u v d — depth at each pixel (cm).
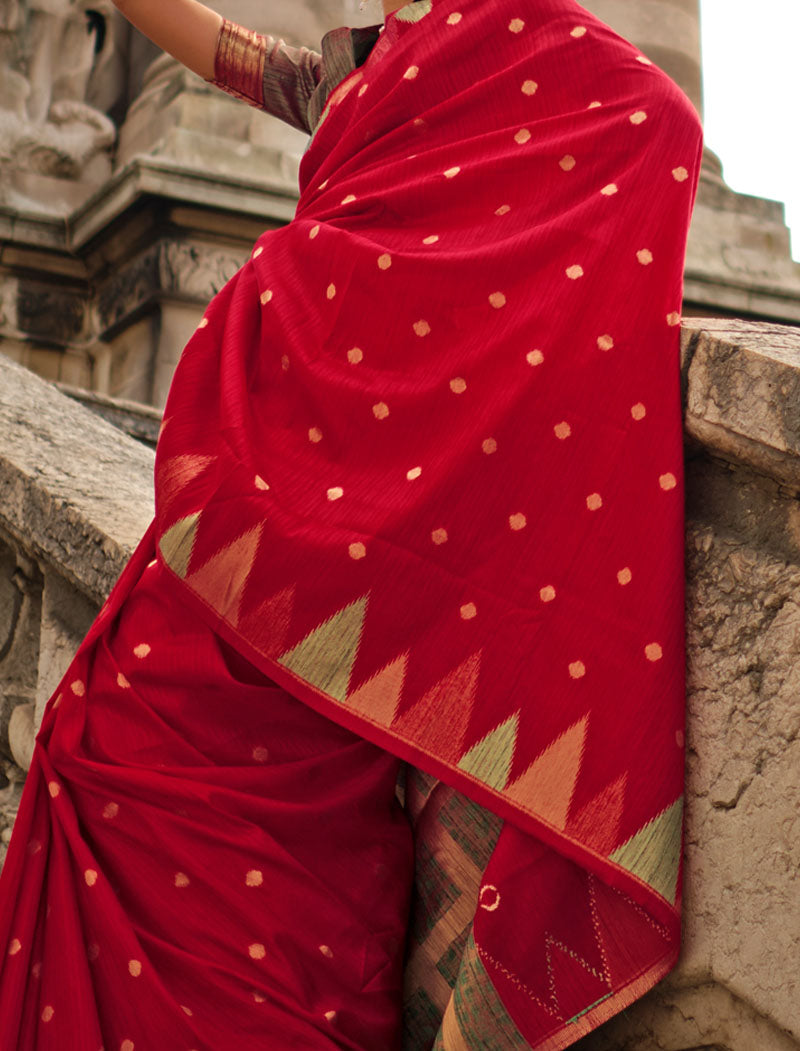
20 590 225
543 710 130
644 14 642
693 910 131
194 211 521
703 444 137
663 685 131
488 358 140
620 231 144
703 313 618
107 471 221
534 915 128
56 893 142
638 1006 138
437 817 145
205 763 141
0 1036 137
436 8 168
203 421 154
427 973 142
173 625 146
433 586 134
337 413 145
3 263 580
